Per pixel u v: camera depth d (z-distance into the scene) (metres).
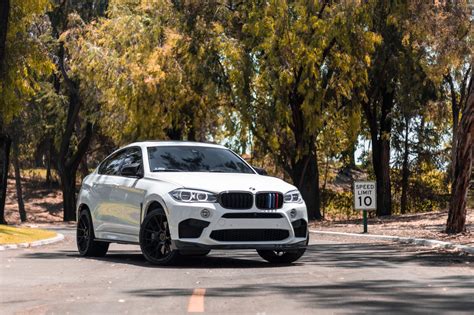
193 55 33.91
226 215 12.41
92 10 46.00
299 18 32.66
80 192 15.55
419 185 48.28
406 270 11.60
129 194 13.71
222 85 34.09
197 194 12.48
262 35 33.19
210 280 10.12
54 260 14.02
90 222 14.98
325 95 34.28
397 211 49.00
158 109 35.19
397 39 35.00
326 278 10.33
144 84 34.72
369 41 33.12
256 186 12.71
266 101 35.16
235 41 33.38
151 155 13.90
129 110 35.88
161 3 35.12
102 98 41.00
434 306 7.62
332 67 33.81
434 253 16.25
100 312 7.27
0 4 26.48
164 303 7.85
